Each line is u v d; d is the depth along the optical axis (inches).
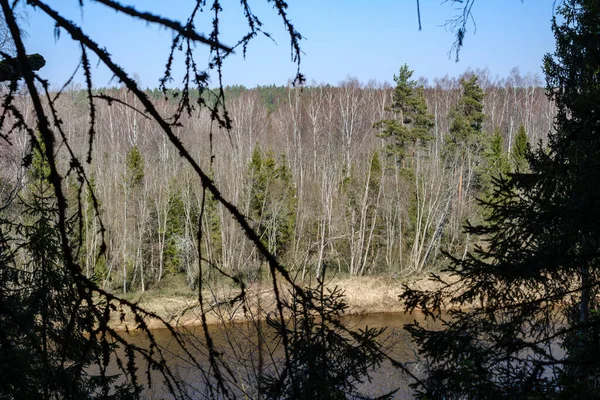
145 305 782.5
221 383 52.2
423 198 1347.2
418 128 1665.8
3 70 56.0
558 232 164.1
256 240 46.3
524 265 160.6
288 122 1873.8
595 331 124.9
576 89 247.8
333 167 1485.0
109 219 1093.1
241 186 902.4
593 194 153.9
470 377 134.5
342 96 2023.9
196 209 895.7
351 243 1240.8
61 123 46.0
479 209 1293.1
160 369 52.1
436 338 159.3
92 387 205.6
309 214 1199.6
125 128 1103.6
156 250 1195.9
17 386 100.1
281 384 85.6
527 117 2192.4
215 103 52.8
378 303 896.3
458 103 1670.8
